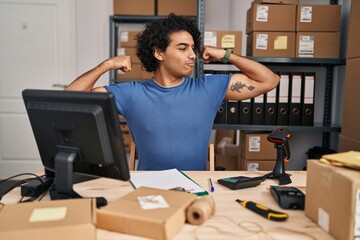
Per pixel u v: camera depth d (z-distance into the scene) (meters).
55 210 0.71
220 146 2.56
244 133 2.12
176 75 1.38
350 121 1.71
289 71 2.26
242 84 1.50
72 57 2.93
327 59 2.03
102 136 0.80
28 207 0.73
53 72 2.96
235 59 1.51
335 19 2.01
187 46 1.33
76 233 0.64
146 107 1.38
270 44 2.04
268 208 0.83
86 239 0.64
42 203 0.76
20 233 0.62
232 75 1.52
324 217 0.73
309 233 0.72
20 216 0.68
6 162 3.02
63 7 2.87
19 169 3.03
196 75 2.05
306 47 2.03
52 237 0.63
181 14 2.45
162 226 0.67
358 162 0.71
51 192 0.91
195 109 1.39
